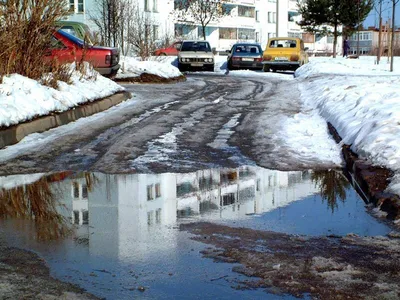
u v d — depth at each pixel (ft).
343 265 14.30
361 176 22.91
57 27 45.11
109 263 14.52
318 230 17.39
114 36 103.91
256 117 40.27
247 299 12.39
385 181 21.72
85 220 18.40
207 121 38.65
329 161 27.50
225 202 20.66
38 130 33.76
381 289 12.84
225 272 13.91
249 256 14.97
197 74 89.81
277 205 20.30
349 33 132.26
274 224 18.02
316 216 18.97
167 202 20.56
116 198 21.13
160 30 168.66
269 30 250.16
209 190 22.40
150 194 21.67
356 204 20.47
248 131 34.94
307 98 50.52
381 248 15.62
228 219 18.53
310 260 14.67
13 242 16.22
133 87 61.82
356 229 17.49
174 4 168.96
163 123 37.70
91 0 146.72
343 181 23.97
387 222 18.22
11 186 22.86
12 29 38.73
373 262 14.52
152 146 30.42
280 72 98.37
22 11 40.19
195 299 12.41
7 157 27.89
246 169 25.95
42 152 28.91
